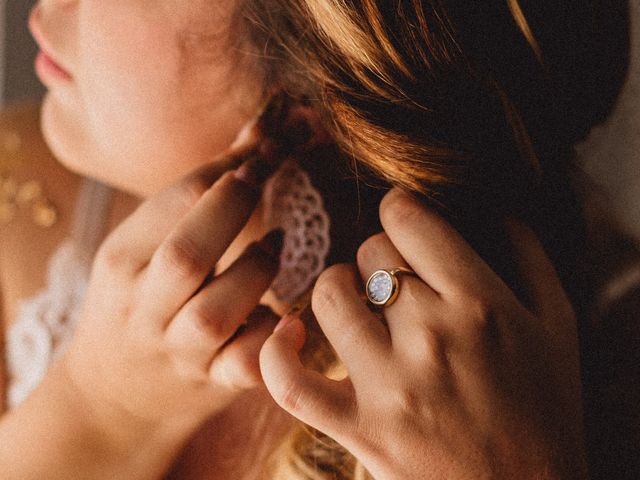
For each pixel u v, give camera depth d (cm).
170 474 35
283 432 34
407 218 26
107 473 33
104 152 33
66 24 32
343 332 25
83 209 48
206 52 29
